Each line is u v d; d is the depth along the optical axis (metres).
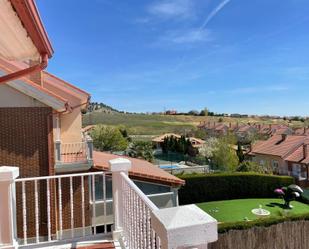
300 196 20.70
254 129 60.75
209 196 21.48
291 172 30.19
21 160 8.48
